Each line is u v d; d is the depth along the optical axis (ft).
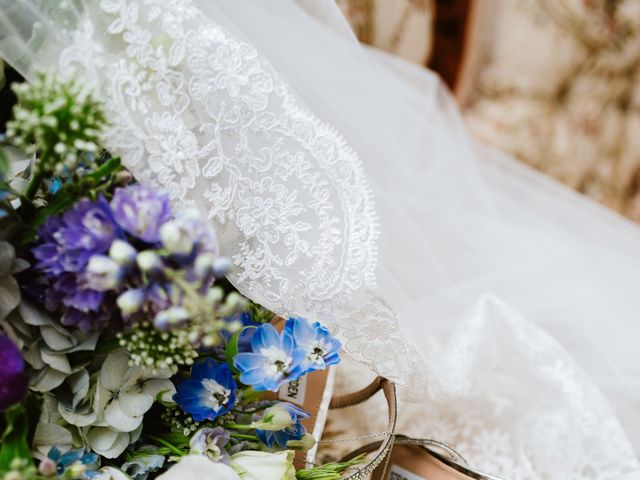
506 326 3.00
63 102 1.46
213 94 1.87
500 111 4.86
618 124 4.84
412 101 4.11
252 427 1.83
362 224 2.08
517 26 4.65
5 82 2.00
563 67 4.72
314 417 2.39
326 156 2.06
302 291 2.01
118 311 1.55
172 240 1.32
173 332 1.49
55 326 1.59
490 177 4.68
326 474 1.91
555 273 3.82
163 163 1.79
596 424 2.77
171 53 1.80
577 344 3.47
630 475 2.65
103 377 1.70
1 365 1.38
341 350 2.14
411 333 2.50
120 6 1.74
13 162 1.82
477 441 2.86
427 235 3.72
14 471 1.33
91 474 1.67
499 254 3.90
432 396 2.57
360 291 2.08
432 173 4.03
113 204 1.45
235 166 1.91
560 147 4.89
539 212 4.56
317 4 2.99
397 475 2.47
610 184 4.92
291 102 2.04
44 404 1.63
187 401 1.81
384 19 4.33
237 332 1.84
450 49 4.68
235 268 1.93
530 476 2.75
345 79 3.02
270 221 1.97
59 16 1.73
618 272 3.96
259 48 2.38
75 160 1.58
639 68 4.71
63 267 1.47
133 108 1.75
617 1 4.55
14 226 1.59
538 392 2.93
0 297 1.50
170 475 1.57
